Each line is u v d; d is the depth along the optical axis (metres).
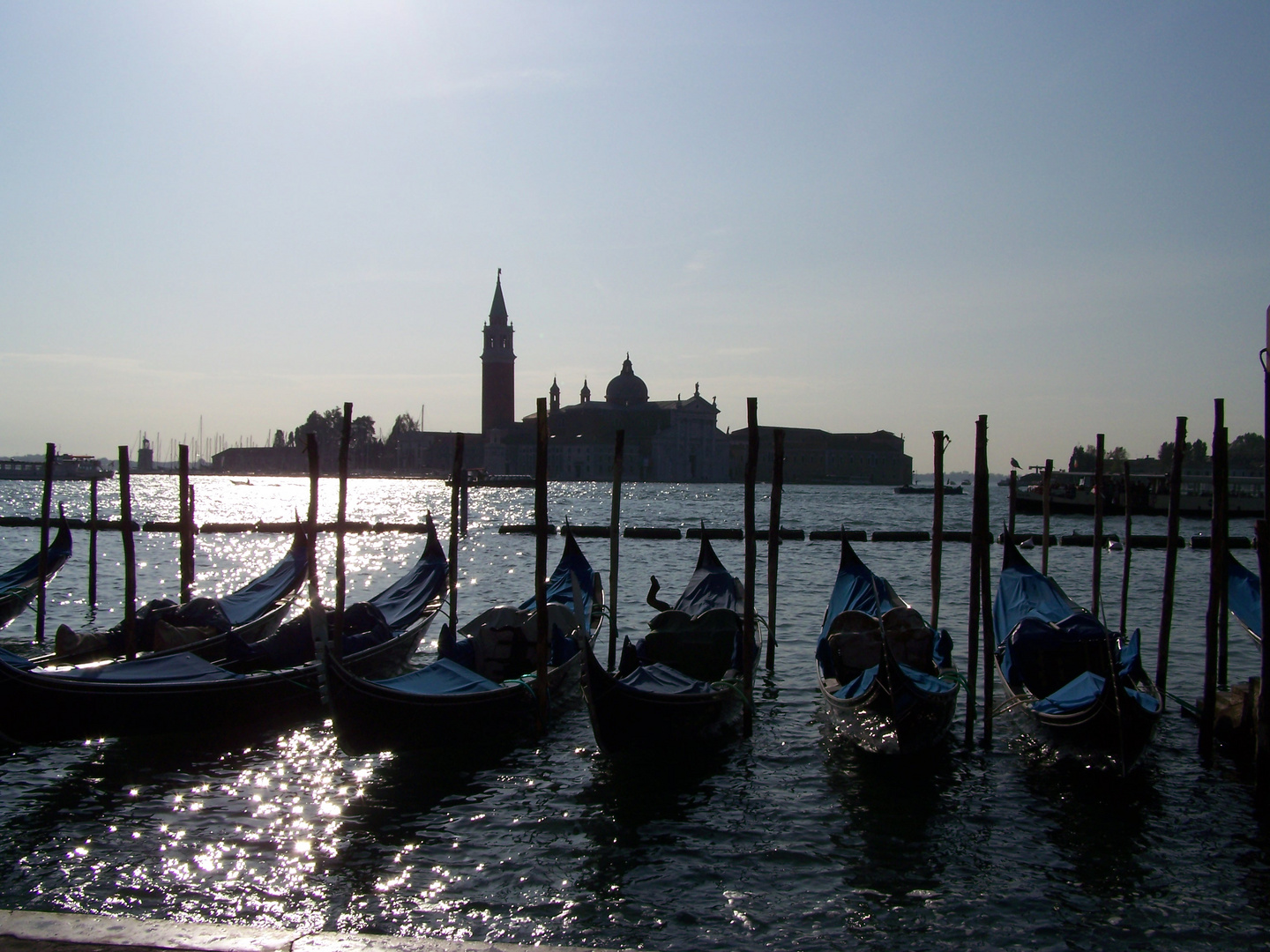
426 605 23.72
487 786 14.36
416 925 10.38
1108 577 41.91
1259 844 12.42
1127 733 13.92
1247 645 24.05
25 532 62.94
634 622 27.52
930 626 20.58
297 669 17.30
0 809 13.34
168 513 87.06
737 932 10.30
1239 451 165.00
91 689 15.48
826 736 16.80
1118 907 10.84
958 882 11.37
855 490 198.25
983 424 16.03
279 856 11.98
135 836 12.54
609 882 11.32
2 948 7.04
